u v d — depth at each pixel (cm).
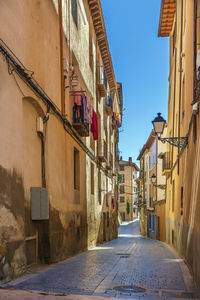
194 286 612
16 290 510
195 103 800
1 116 579
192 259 782
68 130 1143
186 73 1097
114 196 2981
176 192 1486
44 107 851
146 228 3803
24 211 688
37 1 840
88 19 1691
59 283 585
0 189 561
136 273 735
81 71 1464
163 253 1316
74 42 1305
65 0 1153
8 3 637
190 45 972
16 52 669
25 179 741
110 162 2622
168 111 1958
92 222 1673
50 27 945
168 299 506
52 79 953
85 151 1499
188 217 961
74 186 1316
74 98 1212
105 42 2064
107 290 550
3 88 591
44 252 847
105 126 2375
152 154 3534
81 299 474
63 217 1033
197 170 789
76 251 1220
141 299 499
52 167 928
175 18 1559
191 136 929
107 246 1795
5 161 584
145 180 4228
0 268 550
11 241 593
